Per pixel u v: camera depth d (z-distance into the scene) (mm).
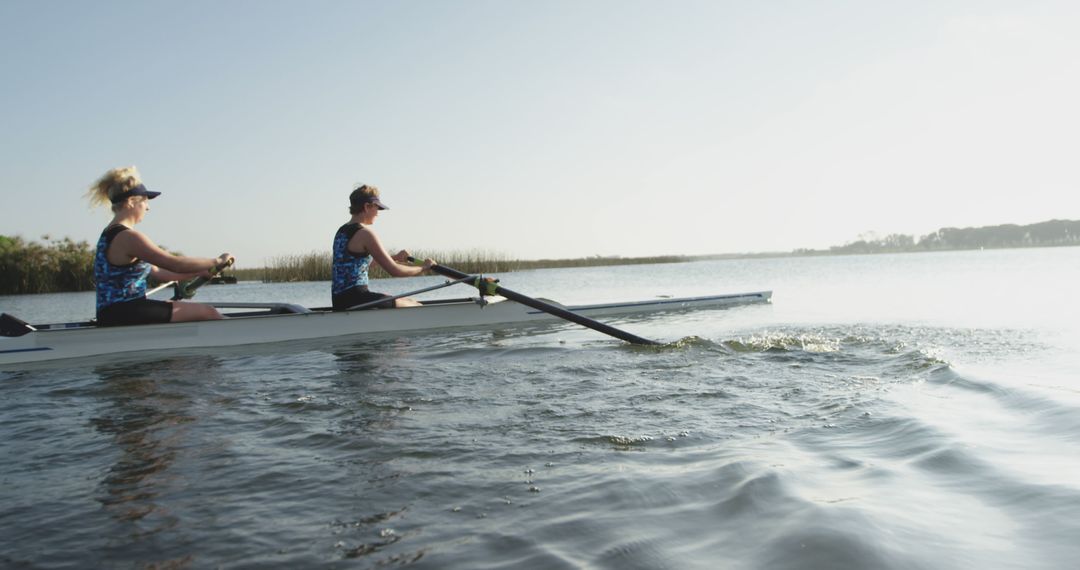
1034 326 6867
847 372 4375
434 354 5844
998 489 2068
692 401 3607
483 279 7191
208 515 2086
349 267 7523
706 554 1684
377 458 2656
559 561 1669
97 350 5875
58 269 26453
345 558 1746
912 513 1895
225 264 6125
